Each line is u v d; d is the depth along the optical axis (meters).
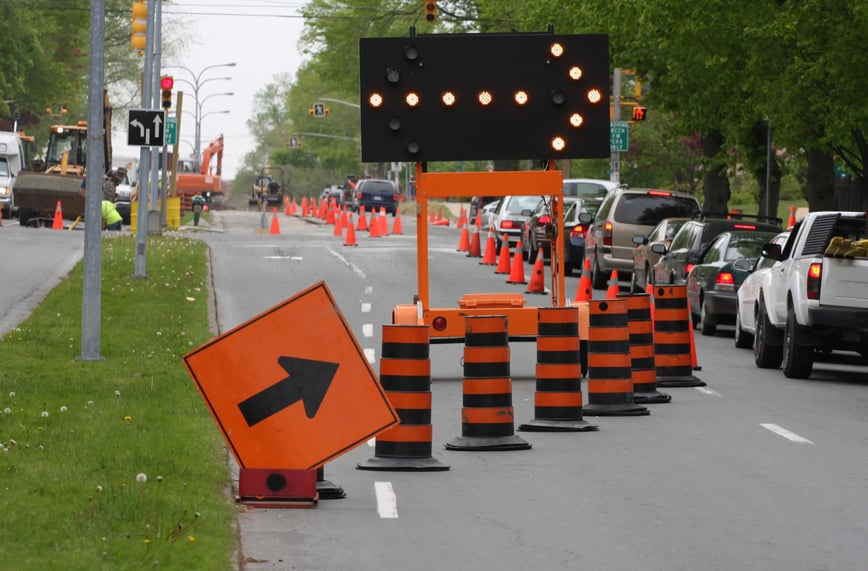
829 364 47.22
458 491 24.73
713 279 54.28
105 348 41.62
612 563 19.62
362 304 60.66
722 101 79.94
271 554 19.69
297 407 22.91
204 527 20.20
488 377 29.22
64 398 31.91
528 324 39.69
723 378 42.06
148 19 73.62
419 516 22.58
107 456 24.61
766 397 37.81
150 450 25.50
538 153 40.06
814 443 30.19
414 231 137.62
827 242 41.84
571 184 97.62
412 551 20.12
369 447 29.59
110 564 17.53
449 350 49.41
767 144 88.44
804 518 22.67
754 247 55.25
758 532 21.64
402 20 165.62
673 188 159.00
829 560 19.89
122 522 19.91
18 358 38.53
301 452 22.92
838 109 65.69
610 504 23.72
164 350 41.75
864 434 31.48
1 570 16.84
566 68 40.03
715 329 55.28
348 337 22.94
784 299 42.84
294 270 77.56
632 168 159.00
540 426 31.62
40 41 192.62
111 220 112.31
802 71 65.81
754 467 27.27
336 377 22.92
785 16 64.69
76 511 20.36
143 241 64.56
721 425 32.69
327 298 22.97
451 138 39.81
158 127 57.47
